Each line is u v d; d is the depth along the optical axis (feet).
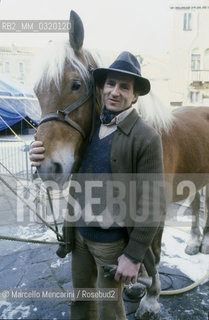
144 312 5.26
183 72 59.16
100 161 3.44
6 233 9.53
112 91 3.34
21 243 8.78
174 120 5.63
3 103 35.76
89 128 3.99
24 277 6.93
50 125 3.59
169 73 59.67
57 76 3.61
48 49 3.81
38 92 3.81
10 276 6.97
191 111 7.07
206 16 56.75
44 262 7.67
